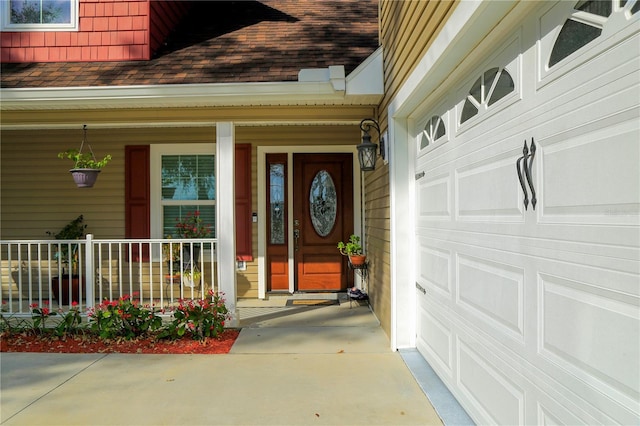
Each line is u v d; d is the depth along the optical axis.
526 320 1.92
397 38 3.75
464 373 2.71
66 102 4.45
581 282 1.54
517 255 1.99
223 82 4.39
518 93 1.98
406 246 3.99
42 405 2.94
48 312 4.51
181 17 6.07
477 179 2.45
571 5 1.61
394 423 2.65
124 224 6.37
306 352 4.01
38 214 6.39
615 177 1.37
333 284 6.63
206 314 4.37
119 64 4.93
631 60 1.31
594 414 1.48
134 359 3.88
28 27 5.08
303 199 6.61
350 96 4.43
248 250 6.36
